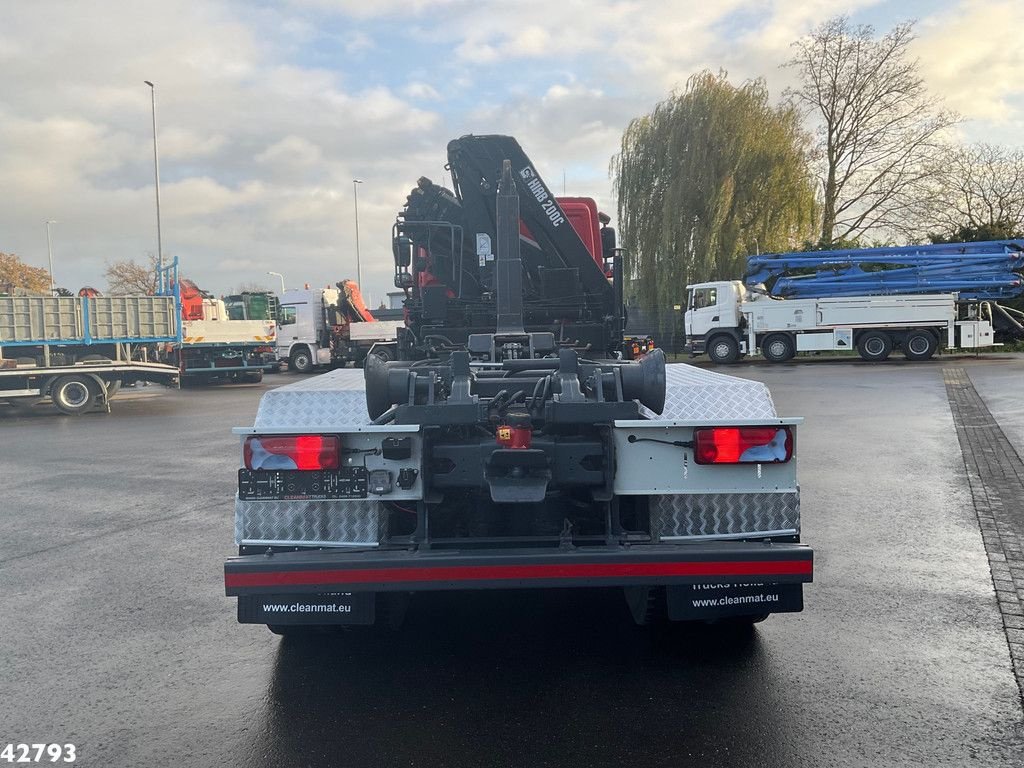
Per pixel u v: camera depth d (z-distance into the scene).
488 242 7.58
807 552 3.42
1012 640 4.07
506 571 3.38
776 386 17.89
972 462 8.78
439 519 3.98
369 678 3.77
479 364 4.52
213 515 7.28
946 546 5.70
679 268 32.94
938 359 26.12
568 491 3.86
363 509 3.65
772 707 3.40
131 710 3.49
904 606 4.56
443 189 7.98
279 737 3.22
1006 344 28.81
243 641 4.27
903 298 25.80
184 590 5.14
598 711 3.39
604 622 4.44
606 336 7.41
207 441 12.48
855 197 39.19
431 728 3.27
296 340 32.19
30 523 7.08
